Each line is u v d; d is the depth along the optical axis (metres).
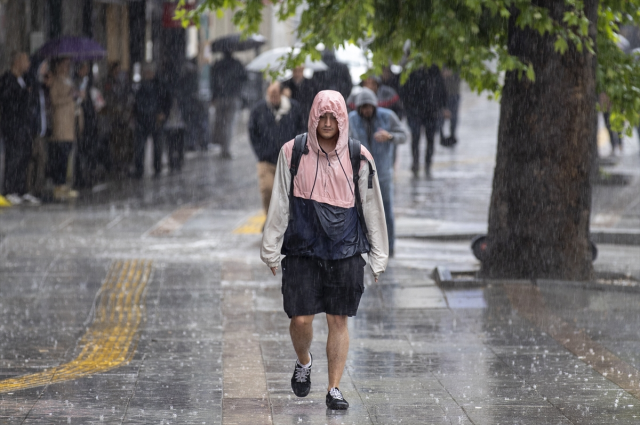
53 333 20.67
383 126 30.56
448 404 15.56
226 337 20.39
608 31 27.81
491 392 16.25
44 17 57.31
